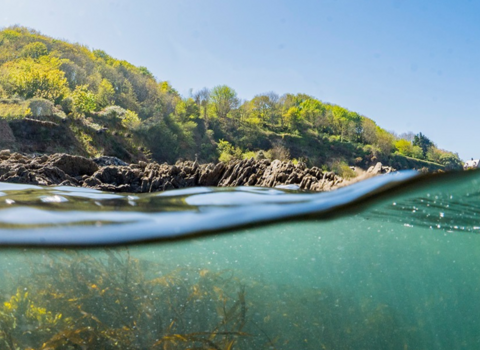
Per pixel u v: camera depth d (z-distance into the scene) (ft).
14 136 83.46
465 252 15.92
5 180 19.93
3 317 11.59
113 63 150.51
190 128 166.61
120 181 24.56
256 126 190.60
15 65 106.11
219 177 25.23
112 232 12.19
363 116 185.16
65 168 24.93
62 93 107.55
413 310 15.75
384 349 13.88
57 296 12.28
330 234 14.60
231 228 13.34
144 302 12.32
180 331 11.75
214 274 13.75
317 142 182.80
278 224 13.85
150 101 150.30
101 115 121.39
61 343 11.00
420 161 145.07
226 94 195.83
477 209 14.06
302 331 13.20
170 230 12.63
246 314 12.90
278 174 22.56
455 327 15.80
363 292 15.28
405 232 14.94
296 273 14.75
